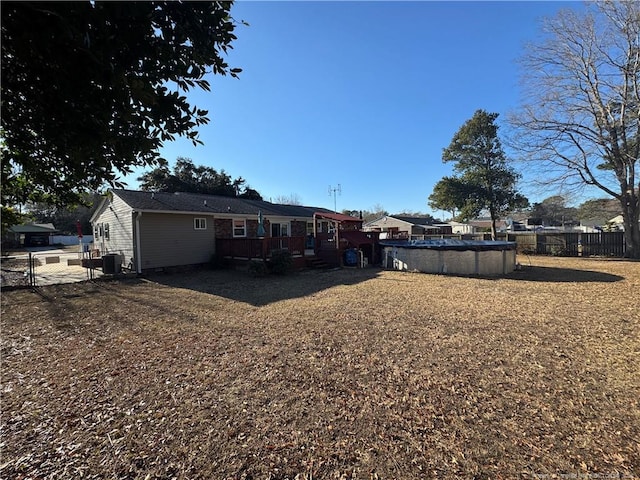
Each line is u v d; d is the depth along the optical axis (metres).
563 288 8.59
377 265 14.96
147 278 11.41
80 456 2.24
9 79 1.63
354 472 2.06
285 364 3.79
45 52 1.56
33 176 2.41
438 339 4.59
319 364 3.78
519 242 20.08
